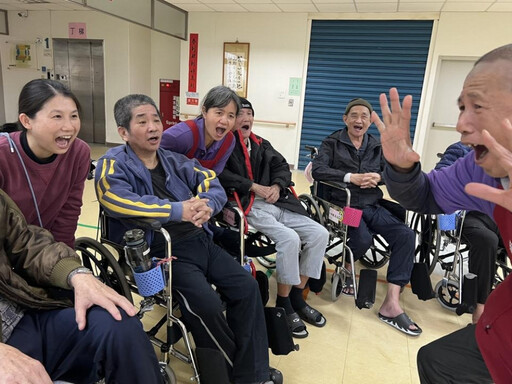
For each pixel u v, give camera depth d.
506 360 0.97
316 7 5.54
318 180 2.56
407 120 0.99
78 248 1.71
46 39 7.49
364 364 1.90
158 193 1.73
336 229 2.44
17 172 1.35
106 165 1.61
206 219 1.67
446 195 1.13
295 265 2.06
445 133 5.91
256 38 6.16
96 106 7.65
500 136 0.81
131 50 7.13
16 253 1.23
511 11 5.05
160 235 1.69
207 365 1.47
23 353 1.00
